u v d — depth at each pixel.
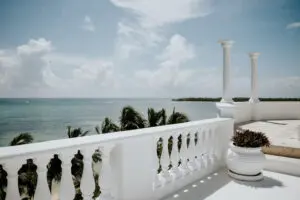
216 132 4.91
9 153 1.91
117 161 2.85
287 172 4.61
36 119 68.19
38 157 2.08
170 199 3.50
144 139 3.13
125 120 16.28
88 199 2.52
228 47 5.48
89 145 2.42
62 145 2.22
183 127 3.78
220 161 5.01
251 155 4.21
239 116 9.08
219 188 3.92
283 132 6.67
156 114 16.50
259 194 3.67
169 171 3.80
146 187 3.19
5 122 67.12
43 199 2.15
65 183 2.31
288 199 3.49
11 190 1.97
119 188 2.86
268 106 10.12
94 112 73.94
